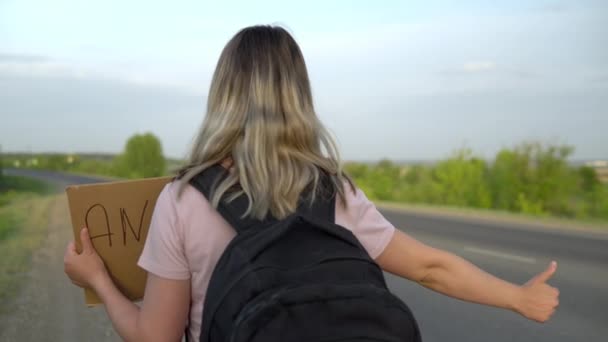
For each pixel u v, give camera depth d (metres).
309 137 1.44
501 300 1.50
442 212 15.76
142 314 1.35
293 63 1.48
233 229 1.32
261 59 1.44
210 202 1.29
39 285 6.31
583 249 8.85
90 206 1.52
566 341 4.54
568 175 16.59
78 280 1.52
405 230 11.41
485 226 12.00
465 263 1.51
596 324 4.96
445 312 5.38
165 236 1.31
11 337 4.48
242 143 1.36
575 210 16.16
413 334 1.21
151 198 1.57
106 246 1.54
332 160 1.49
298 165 1.37
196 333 1.36
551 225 12.09
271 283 1.17
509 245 9.33
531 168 16.98
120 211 1.54
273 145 1.37
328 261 1.23
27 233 10.91
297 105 1.43
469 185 18.83
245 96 1.42
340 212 1.43
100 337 4.51
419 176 23.42
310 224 1.26
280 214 1.30
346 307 1.13
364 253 1.30
